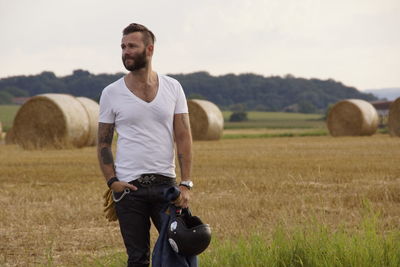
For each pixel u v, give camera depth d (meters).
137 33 6.55
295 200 14.29
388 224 10.98
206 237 6.27
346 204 13.82
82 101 37.62
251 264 7.50
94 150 34.44
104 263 8.50
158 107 6.61
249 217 12.17
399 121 49.38
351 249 7.80
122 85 6.70
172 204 6.39
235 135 66.62
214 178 19.45
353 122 53.38
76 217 12.70
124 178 6.64
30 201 15.30
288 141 46.22
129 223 6.63
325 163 24.41
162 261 6.38
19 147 36.25
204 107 49.94
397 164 23.47
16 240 10.52
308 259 7.70
